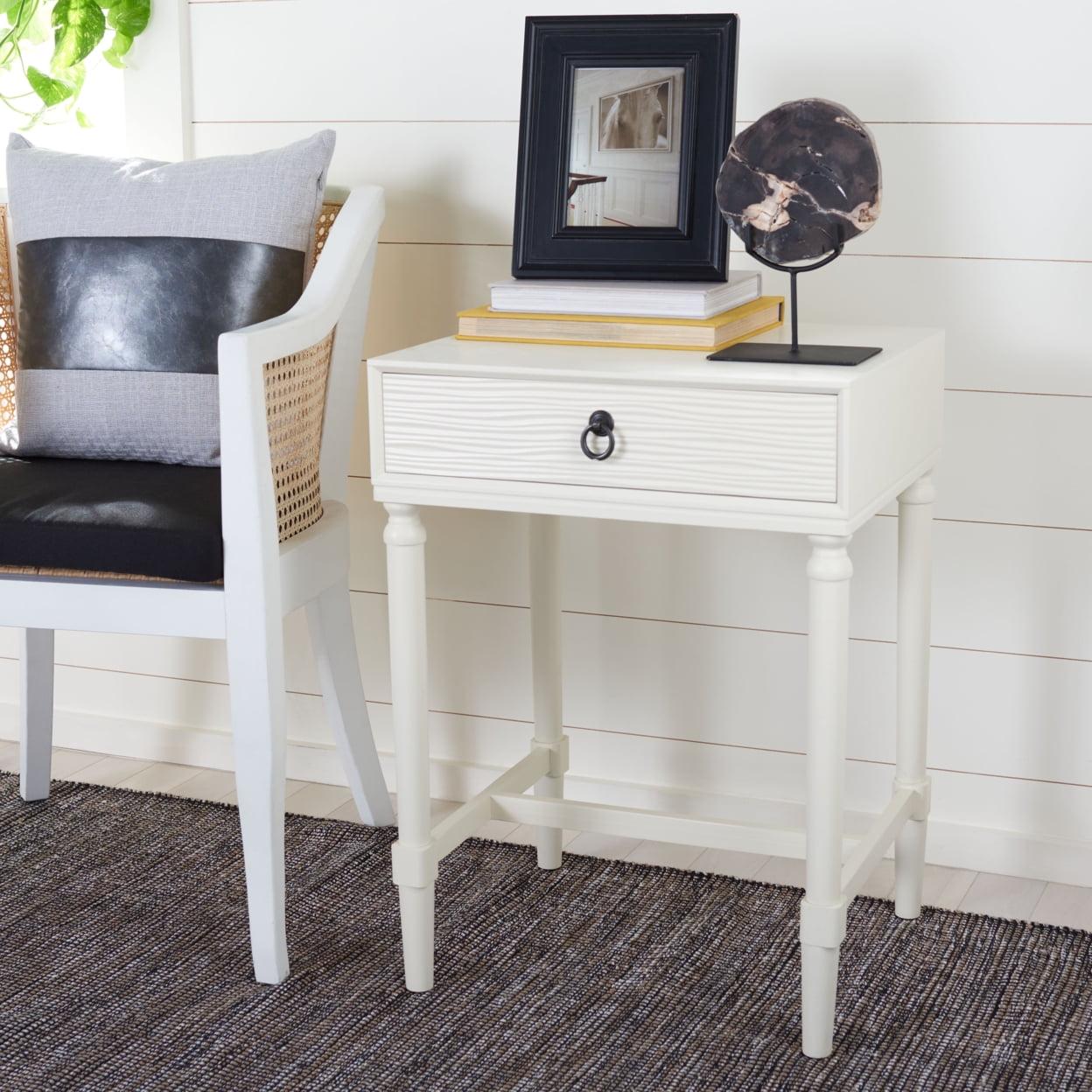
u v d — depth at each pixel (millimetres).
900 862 1750
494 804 1724
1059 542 1816
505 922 1764
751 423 1362
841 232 1437
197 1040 1528
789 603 1942
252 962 1671
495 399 1451
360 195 1826
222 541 1587
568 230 1690
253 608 1564
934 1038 1511
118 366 1808
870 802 1963
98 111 2342
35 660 2086
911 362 1518
